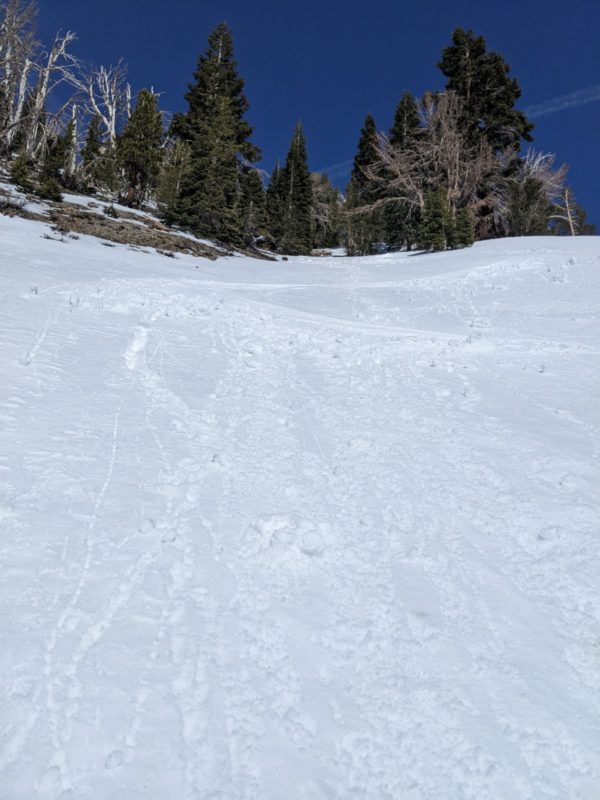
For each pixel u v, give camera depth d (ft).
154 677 9.25
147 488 15.57
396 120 157.28
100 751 7.91
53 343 27.17
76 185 114.83
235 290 54.34
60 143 128.57
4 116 120.16
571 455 19.47
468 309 52.06
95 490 15.07
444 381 28.27
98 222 83.87
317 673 9.68
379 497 16.28
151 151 118.52
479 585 12.56
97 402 21.25
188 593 11.48
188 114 142.41
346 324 41.75
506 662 10.32
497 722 8.99
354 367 30.14
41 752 7.80
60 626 10.17
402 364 31.19
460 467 18.47
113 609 10.78
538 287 59.00
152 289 44.29
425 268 80.59
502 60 144.05
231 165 117.70
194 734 8.30
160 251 76.38
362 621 11.09
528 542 14.34
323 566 12.82
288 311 44.55
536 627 11.35
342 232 163.84
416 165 139.85
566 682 10.00
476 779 8.01
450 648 10.55
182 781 7.61
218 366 28.14
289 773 7.86
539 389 27.27
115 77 144.05
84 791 7.34
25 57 117.19
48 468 15.79
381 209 146.41
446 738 8.62
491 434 21.27
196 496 15.55
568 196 160.15
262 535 13.65
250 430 20.65
